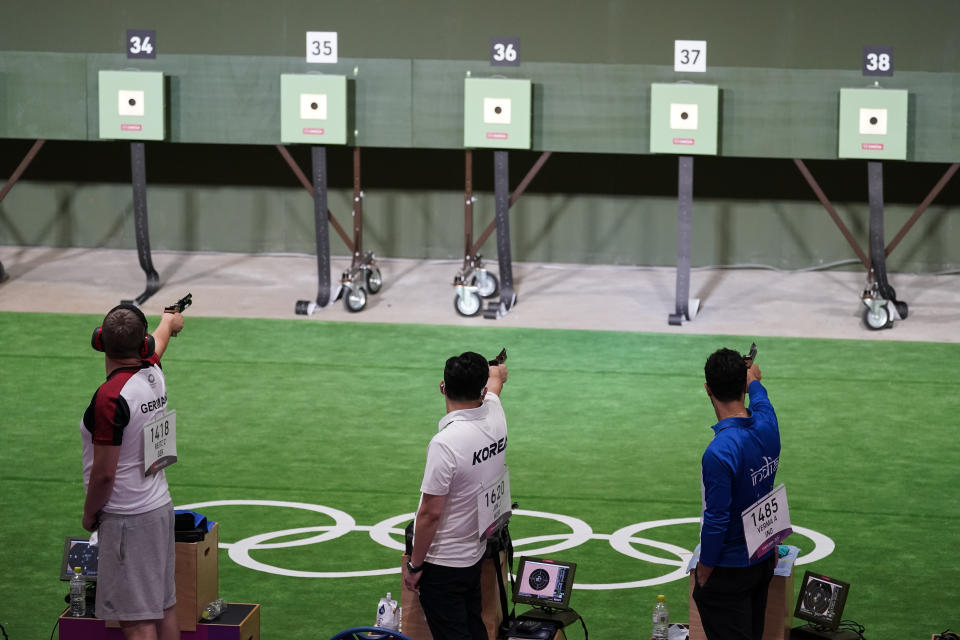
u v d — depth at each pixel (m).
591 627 7.73
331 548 9.10
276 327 16.31
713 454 5.68
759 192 19.69
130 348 6.03
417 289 18.45
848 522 9.74
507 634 6.49
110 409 5.85
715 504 5.68
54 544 9.05
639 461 11.33
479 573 6.01
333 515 9.82
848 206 19.58
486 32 19.25
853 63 18.83
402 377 14.12
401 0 19.25
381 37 19.38
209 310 17.16
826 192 19.58
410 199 20.09
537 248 20.11
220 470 10.91
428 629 6.49
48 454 11.23
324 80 16.64
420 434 12.09
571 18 19.09
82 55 17.02
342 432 12.11
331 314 17.05
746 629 5.88
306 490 10.42
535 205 20.03
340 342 15.63
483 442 5.88
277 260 19.98
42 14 19.50
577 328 16.50
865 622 7.82
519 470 11.05
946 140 16.34
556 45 19.17
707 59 19.05
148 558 6.07
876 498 10.31
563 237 20.06
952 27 18.64
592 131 16.67
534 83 16.67
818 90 16.38
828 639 6.73
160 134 16.88
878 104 16.16
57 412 12.54
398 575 8.60
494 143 16.59
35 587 8.24
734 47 18.98
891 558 8.98
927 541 9.33
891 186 19.44
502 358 6.77
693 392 13.69
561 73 16.62
